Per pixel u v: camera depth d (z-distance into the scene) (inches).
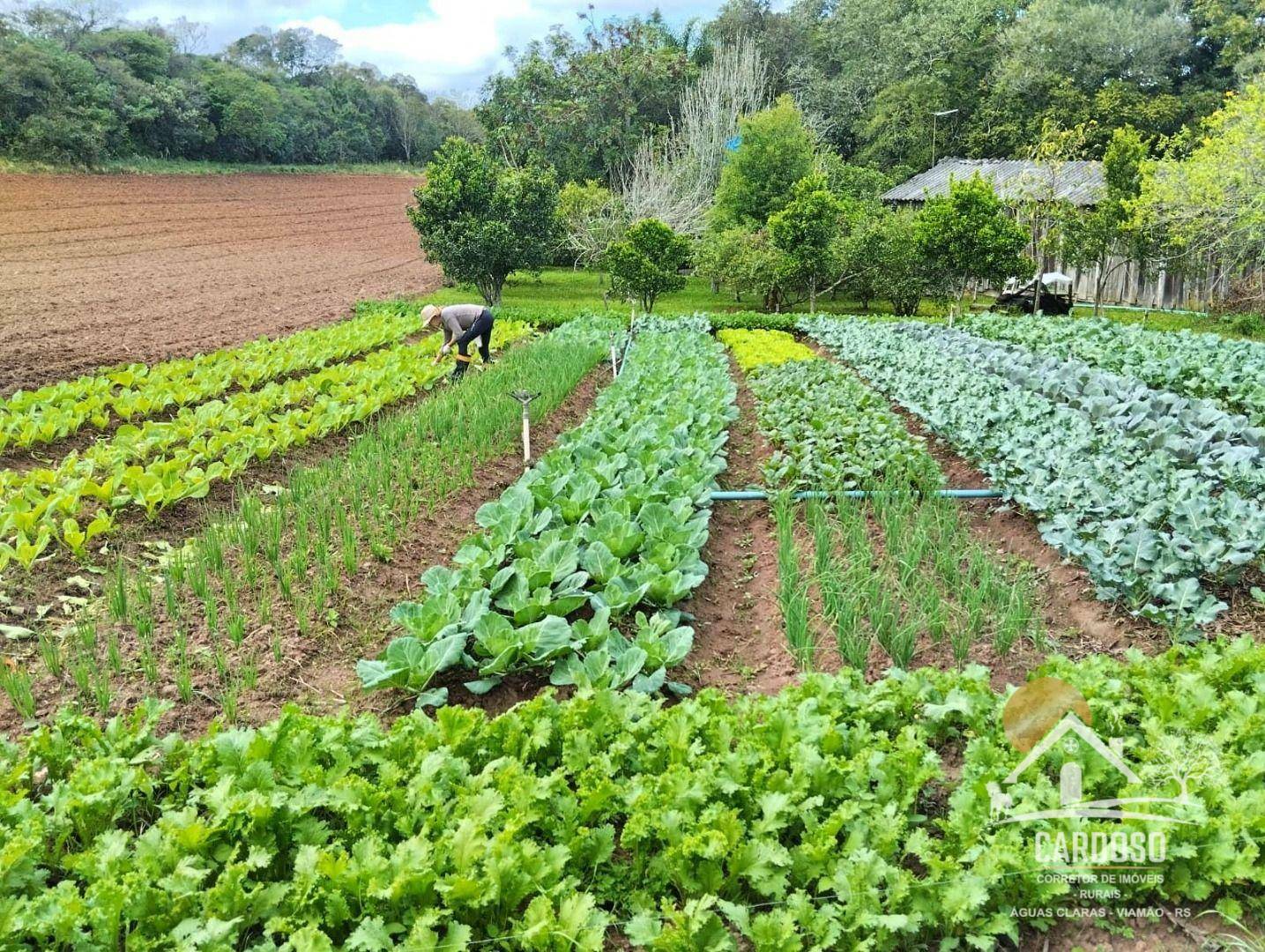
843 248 1031.0
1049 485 311.9
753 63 1642.5
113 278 1037.2
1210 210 876.0
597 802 158.2
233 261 1302.9
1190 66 1825.8
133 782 163.0
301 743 170.9
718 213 1291.8
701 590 289.7
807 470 354.3
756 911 148.6
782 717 177.2
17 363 549.0
